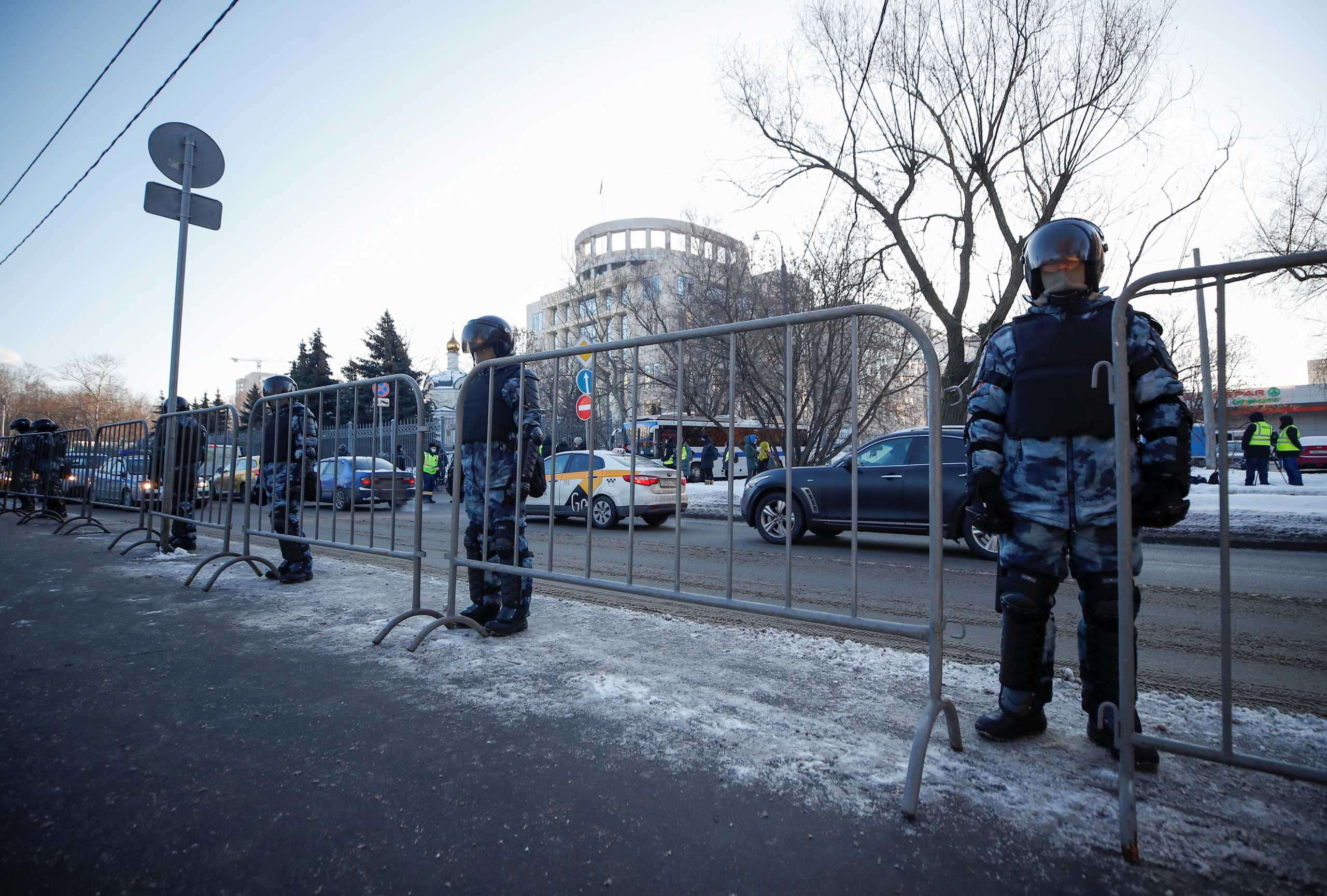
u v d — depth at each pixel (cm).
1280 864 165
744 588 579
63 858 169
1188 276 189
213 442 641
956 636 230
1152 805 194
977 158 1450
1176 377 210
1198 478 1755
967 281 1505
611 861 168
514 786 205
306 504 546
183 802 197
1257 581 599
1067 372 221
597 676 306
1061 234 229
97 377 6625
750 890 156
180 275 721
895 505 796
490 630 375
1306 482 1717
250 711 265
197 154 741
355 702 275
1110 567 221
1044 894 155
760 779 210
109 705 271
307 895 155
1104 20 1345
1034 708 239
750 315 1587
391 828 183
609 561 743
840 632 419
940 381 229
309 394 502
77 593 491
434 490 2047
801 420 1409
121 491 803
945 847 173
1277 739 239
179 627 393
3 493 1048
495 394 396
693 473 2709
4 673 310
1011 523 237
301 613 428
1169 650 387
